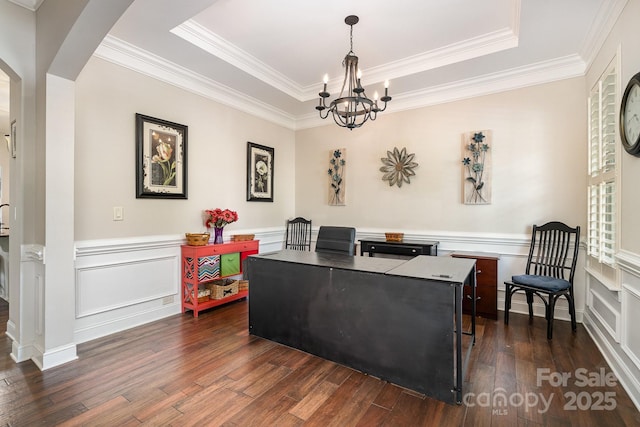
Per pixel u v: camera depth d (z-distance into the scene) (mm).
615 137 2244
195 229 3670
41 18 2262
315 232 4984
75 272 2666
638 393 1824
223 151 3998
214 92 3844
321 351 2426
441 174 3949
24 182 2348
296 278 2559
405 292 2020
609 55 2406
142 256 3156
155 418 1727
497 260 3293
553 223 3219
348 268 2287
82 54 2152
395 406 1848
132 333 2914
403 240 4039
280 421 1713
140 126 3100
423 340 1957
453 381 1863
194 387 2031
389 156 4273
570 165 3242
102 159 2844
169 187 3371
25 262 2373
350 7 2508
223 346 2646
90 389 1997
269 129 4715
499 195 3596
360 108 4242
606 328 2387
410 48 3178
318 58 3391
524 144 3459
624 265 2002
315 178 4996
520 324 3146
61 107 2289
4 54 2191
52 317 2279
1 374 2160
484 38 2967
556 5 2279
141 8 2373
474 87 3697
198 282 3398
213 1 2289
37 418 1715
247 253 4035
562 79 3258
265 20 2695
